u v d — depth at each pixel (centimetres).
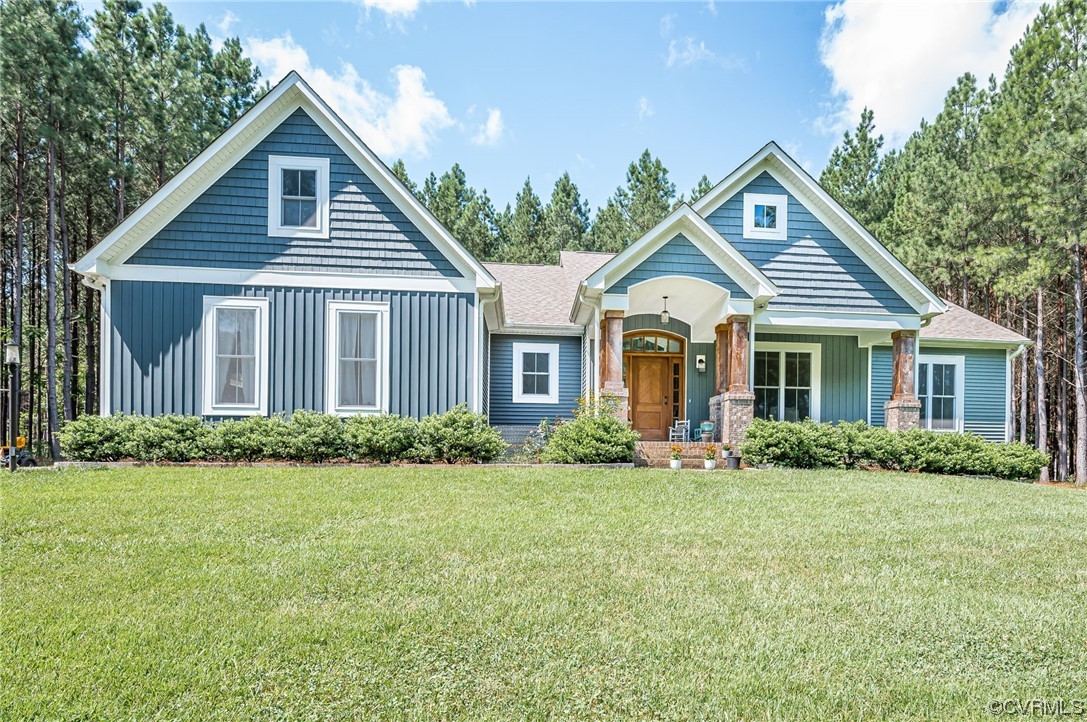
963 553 563
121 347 1091
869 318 1335
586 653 347
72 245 2238
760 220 1363
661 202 3556
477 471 995
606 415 1155
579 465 1105
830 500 815
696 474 1027
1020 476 1195
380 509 709
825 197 1341
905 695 309
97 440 1018
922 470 1201
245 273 1132
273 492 790
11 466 964
